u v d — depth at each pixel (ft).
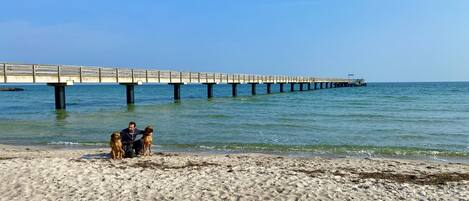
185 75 118.11
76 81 81.51
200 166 34.14
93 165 33.30
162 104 112.37
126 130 38.01
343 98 150.00
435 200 24.94
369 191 26.53
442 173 32.53
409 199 25.07
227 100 133.18
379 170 33.60
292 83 214.90
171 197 25.17
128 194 25.68
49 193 25.70
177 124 65.82
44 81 74.13
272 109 95.25
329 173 31.99
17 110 94.84
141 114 81.71
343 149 45.16
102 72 88.02
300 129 60.75
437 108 100.89
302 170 33.09
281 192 26.08
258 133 56.85
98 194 25.62
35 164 33.01
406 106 108.17
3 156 39.09
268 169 32.65
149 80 103.35
